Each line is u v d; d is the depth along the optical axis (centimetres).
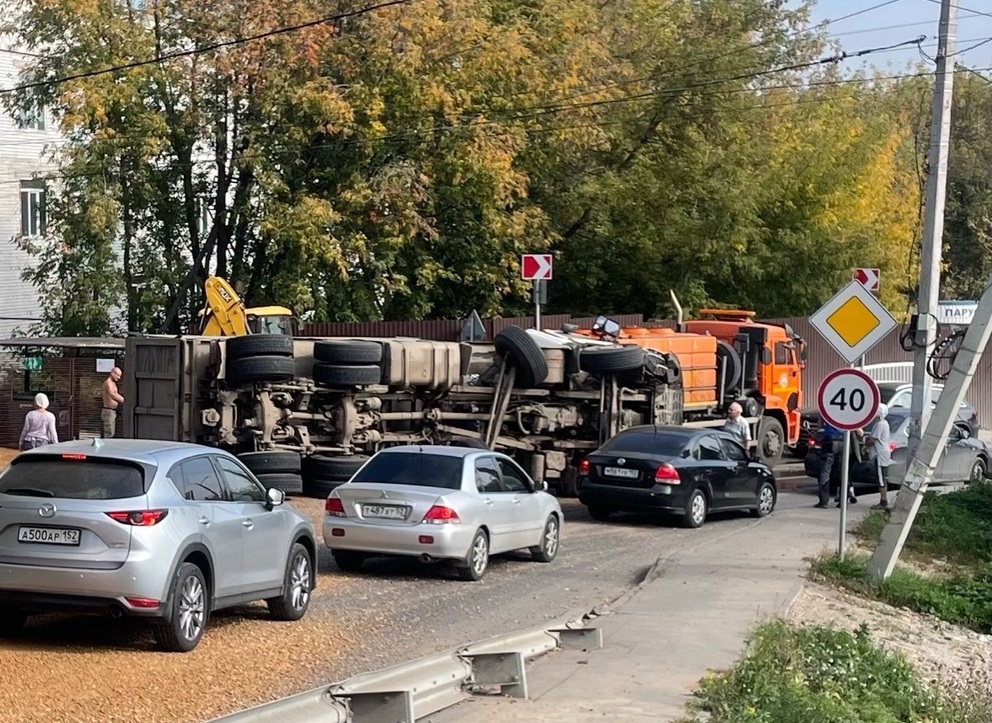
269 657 1066
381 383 2245
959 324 3834
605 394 2453
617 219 3731
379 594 1428
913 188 4822
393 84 3023
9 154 3681
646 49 3697
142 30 2959
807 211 3875
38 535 1027
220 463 1179
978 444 2895
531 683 975
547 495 1738
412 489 1517
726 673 995
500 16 3438
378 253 3042
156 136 2922
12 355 2962
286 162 3002
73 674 961
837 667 1093
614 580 1576
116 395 2681
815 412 3322
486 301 3362
